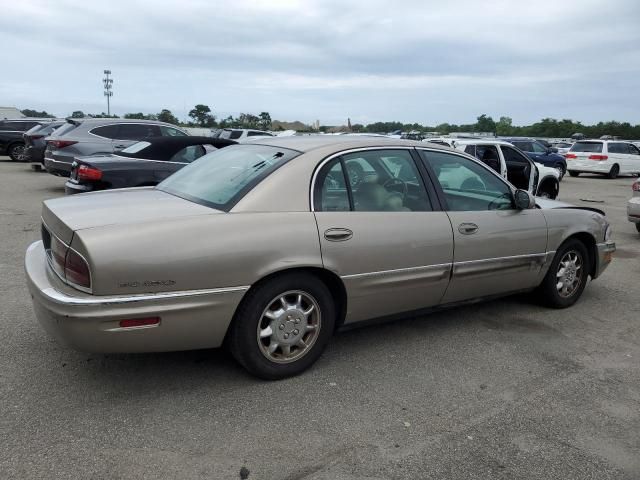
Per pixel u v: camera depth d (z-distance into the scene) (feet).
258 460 8.97
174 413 10.29
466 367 12.80
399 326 15.35
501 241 14.73
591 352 13.96
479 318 16.20
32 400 10.57
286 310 11.43
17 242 23.90
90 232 9.70
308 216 11.48
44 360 12.27
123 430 9.66
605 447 9.75
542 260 15.96
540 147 70.38
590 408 11.09
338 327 12.68
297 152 12.32
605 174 78.59
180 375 11.81
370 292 12.45
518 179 40.60
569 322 16.11
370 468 8.87
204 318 10.43
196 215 10.70
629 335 15.24
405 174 13.53
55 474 8.41
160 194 13.07
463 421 10.42
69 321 9.53
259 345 11.26
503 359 13.33
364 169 12.82
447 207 13.92
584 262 17.46
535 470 9.02
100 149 38.91
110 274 9.52
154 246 9.87
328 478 8.59
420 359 13.16
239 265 10.52
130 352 10.13
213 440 9.48
